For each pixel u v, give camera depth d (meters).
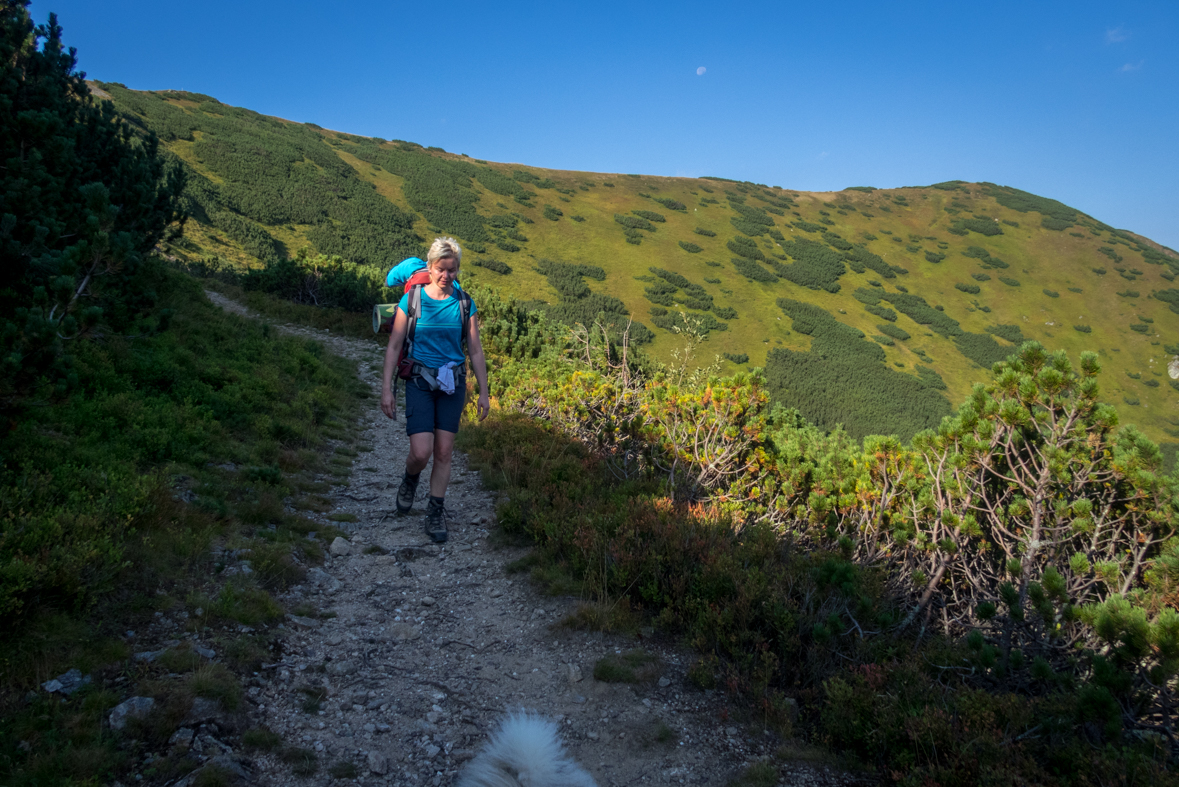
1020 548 4.47
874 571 4.51
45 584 2.59
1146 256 110.44
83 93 10.10
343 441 7.39
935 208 132.38
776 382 59.22
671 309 72.75
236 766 2.10
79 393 5.04
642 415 7.58
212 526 3.79
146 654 2.54
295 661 2.83
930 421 59.97
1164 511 3.87
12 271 5.32
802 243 106.50
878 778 2.39
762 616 3.44
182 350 7.35
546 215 97.56
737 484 6.06
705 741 2.54
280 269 18.38
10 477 3.50
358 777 2.18
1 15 7.92
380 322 4.51
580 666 3.04
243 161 76.81
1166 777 2.12
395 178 96.06
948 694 2.81
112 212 5.10
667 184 130.00
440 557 4.30
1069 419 4.26
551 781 1.60
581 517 4.52
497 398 9.81
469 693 2.79
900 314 87.94
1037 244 115.81
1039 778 2.23
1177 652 2.52
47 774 1.87
